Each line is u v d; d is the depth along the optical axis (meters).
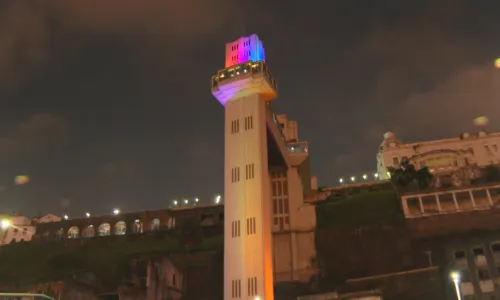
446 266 74.25
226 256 55.34
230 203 57.81
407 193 83.56
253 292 52.41
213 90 64.31
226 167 60.12
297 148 90.44
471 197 81.94
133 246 97.00
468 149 117.81
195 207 104.88
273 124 72.88
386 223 81.38
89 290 82.44
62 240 103.25
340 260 80.19
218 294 84.38
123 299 80.25
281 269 82.25
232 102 63.97
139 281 82.50
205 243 92.75
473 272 72.56
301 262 82.00
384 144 129.88
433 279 72.75
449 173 95.25
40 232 113.12
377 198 85.44
